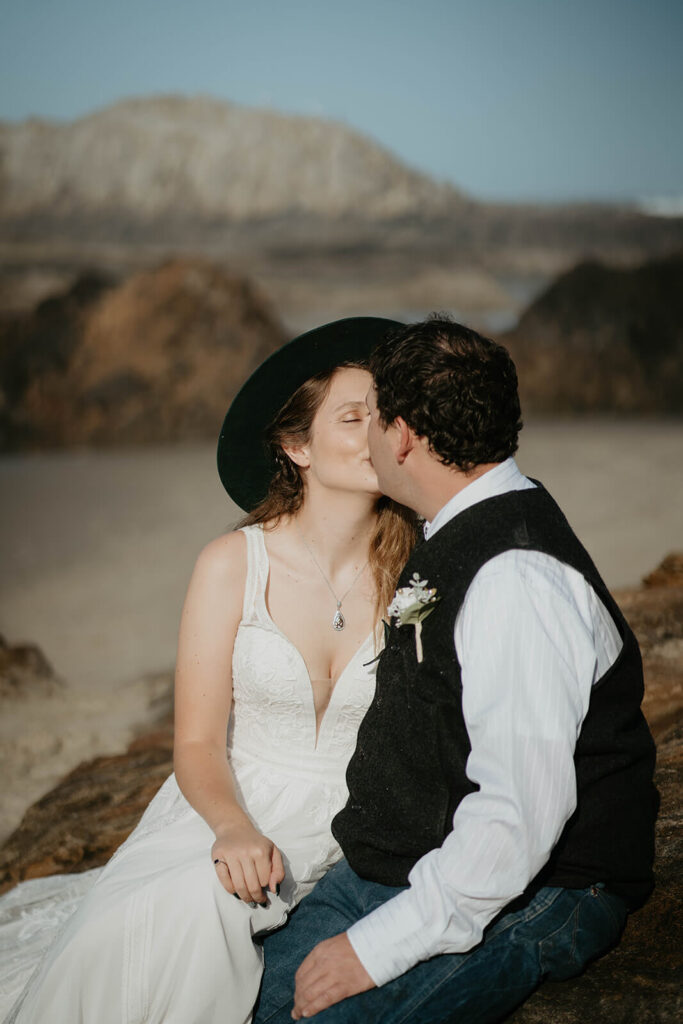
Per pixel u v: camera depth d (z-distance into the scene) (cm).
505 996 175
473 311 3534
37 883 268
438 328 183
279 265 4056
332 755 222
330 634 223
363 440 214
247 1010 191
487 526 179
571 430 1630
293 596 224
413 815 186
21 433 1659
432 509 192
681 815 227
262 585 221
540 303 1941
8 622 828
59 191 4509
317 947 176
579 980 188
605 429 1630
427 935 169
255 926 195
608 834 177
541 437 1567
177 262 1841
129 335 1764
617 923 182
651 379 1819
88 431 1672
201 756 217
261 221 4609
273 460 237
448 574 180
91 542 1100
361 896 194
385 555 225
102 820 324
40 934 232
